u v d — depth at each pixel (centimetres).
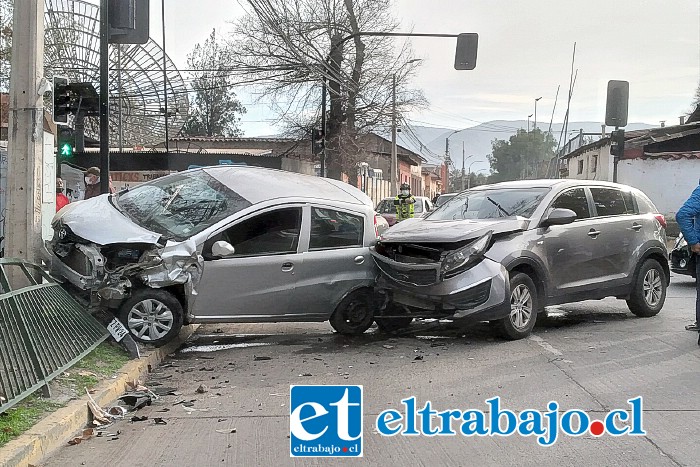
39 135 821
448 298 861
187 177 948
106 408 619
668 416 601
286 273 869
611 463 498
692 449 525
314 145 2648
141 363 744
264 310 867
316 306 902
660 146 3341
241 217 850
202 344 914
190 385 712
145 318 812
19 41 811
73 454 518
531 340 908
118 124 2620
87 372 682
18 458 466
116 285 793
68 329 709
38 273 785
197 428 578
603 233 995
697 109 3844
